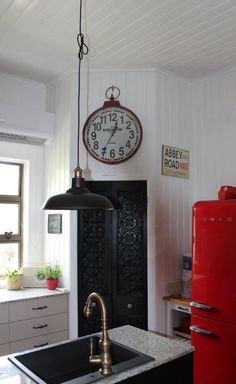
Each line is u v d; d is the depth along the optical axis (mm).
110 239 3090
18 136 3348
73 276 3115
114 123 3156
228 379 2236
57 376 1723
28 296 2938
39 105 3602
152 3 2199
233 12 2291
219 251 2334
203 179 3383
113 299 3043
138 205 3094
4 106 3123
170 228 3201
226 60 3023
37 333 2945
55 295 3055
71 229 3145
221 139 3240
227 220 2307
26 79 3484
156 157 3113
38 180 3617
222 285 2303
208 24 2441
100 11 2295
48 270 3275
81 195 1602
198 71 3262
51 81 3527
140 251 3057
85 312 1671
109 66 3170
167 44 2742
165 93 3254
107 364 1523
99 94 3209
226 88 3217
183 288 3113
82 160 3176
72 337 3068
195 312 2467
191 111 3498
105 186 3129
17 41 2723
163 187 3168
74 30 2549
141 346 1806
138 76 3195
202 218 2461
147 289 3027
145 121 3154
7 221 3547
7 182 3582
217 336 2312
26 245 3537
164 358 1646
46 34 2609
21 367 1535
